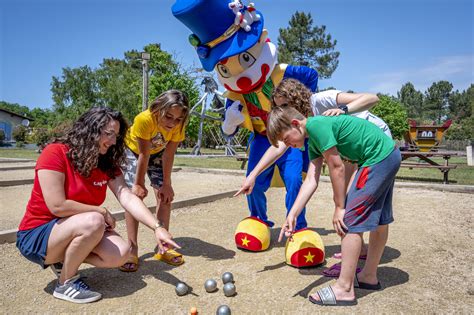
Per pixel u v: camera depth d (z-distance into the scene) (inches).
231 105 186.1
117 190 137.0
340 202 122.0
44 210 125.1
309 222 235.8
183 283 132.0
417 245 187.2
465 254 174.1
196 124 1311.5
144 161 153.6
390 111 1772.9
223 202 292.7
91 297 125.3
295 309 120.9
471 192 345.4
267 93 179.6
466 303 125.0
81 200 127.9
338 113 134.6
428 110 3727.9
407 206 283.0
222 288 136.7
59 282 129.1
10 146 1736.0
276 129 125.3
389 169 120.5
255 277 147.6
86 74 2116.1
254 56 172.4
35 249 124.2
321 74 1749.5
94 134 123.6
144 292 133.3
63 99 2171.5
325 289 125.3
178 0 171.0
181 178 439.2
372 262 135.0
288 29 1804.9
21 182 367.2
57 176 122.3
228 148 1079.6
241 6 169.2
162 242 123.0
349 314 117.3
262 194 186.4
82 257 124.9
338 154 119.5
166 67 1305.4
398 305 123.3
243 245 179.0
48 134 1068.5
